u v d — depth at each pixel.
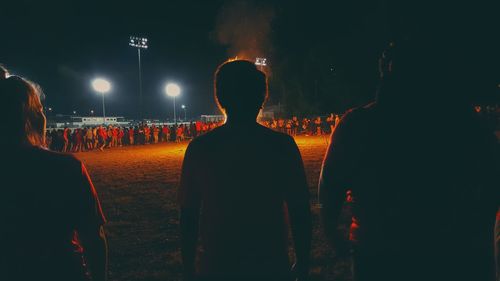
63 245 1.86
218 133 2.05
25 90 1.95
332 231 2.20
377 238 1.96
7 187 1.79
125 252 5.96
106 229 7.24
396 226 1.94
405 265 1.92
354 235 2.09
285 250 2.03
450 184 1.92
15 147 1.88
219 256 1.95
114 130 35.00
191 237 2.09
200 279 2.00
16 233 1.77
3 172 1.81
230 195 1.96
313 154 19.77
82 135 30.88
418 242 1.90
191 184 2.04
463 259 1.89
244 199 1.96
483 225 1.94
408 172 1.95
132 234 6.90
